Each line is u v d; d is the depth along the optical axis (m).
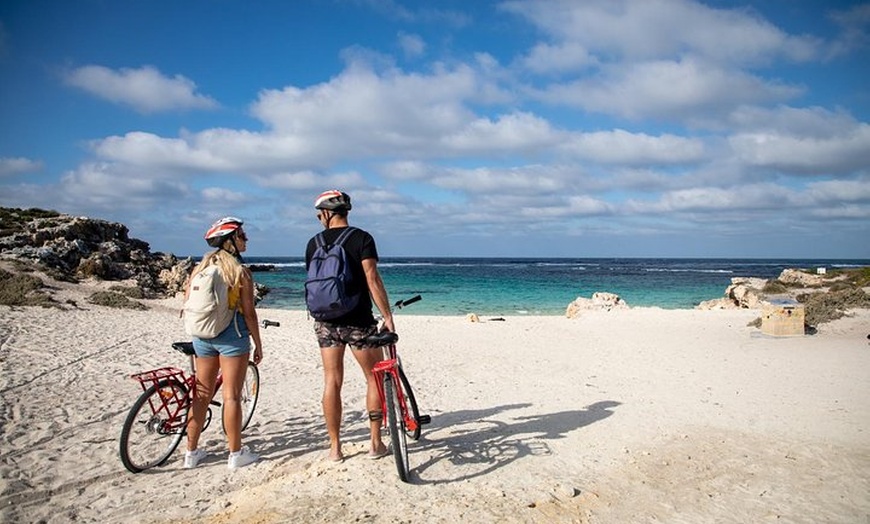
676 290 43.44
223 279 4.65
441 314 27.83
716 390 7.98
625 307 23.73
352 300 4.53
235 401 4.80
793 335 13.77
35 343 11.66
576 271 86.88
